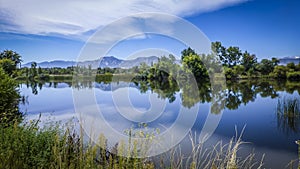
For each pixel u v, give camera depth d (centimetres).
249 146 484
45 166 217
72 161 220
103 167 218
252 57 2930
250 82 2522
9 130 261
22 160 219
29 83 2788
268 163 403
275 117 789
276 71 2959
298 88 1886
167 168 226
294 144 510
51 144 236
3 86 527
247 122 727
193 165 213
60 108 767
